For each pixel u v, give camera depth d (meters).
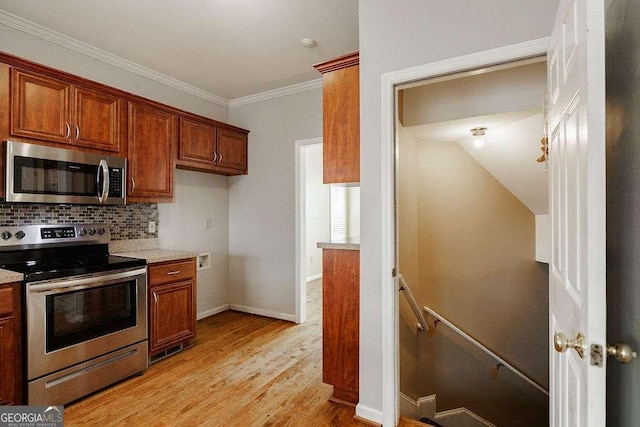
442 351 3.33
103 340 2.34
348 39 2.76
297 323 3.76
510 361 3.39
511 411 3.42
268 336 3.38
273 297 3.95
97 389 2.30
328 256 2.25
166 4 2.29
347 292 2.18
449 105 2.45
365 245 2.01
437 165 3.28
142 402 2.20
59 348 2.12
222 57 3.07
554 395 1.36
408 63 1.85
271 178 3.95
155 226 3.40
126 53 3.00
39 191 2.25
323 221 6.63
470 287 3.35
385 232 1.93
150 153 2.98
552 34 1.33
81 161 2.47
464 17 1.71
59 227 2.61
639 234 0.87
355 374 2.15
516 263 3.36
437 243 3.33
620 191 1.02
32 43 2.56
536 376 3.42
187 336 3.00
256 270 4.06
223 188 4.19
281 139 3.88
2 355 1.91
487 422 3.39
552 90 1.35
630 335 0.92
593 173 0.79
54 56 2.69
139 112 2.89
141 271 2.59
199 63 3.20
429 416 3.18
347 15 2.42
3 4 2.28
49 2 2.26
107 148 2.66
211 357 2.88
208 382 2.46
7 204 2.40
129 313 2.52
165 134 3.11
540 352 3.41
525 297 3.37
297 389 2.37
